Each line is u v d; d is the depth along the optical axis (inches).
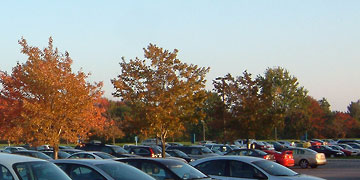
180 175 479.8
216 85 1375.5
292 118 2989.7
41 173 374.0
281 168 559.5
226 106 1355.8
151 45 1122.0
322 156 1341.0
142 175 444.8
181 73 1133.1
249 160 553.0
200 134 2987.2
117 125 2427.4
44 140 979.9
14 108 1008.2
